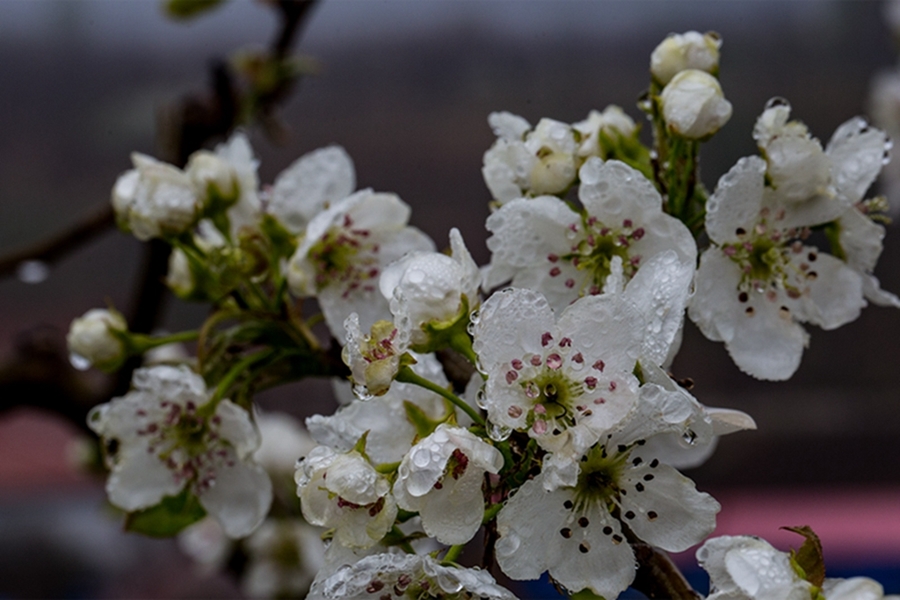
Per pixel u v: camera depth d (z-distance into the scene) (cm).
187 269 54
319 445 48
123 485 53
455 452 47
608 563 47
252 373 53
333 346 53
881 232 51
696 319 50
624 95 84
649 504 47
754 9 86
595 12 85
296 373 53
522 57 86
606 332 47
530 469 47
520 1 86
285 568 70
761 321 50
